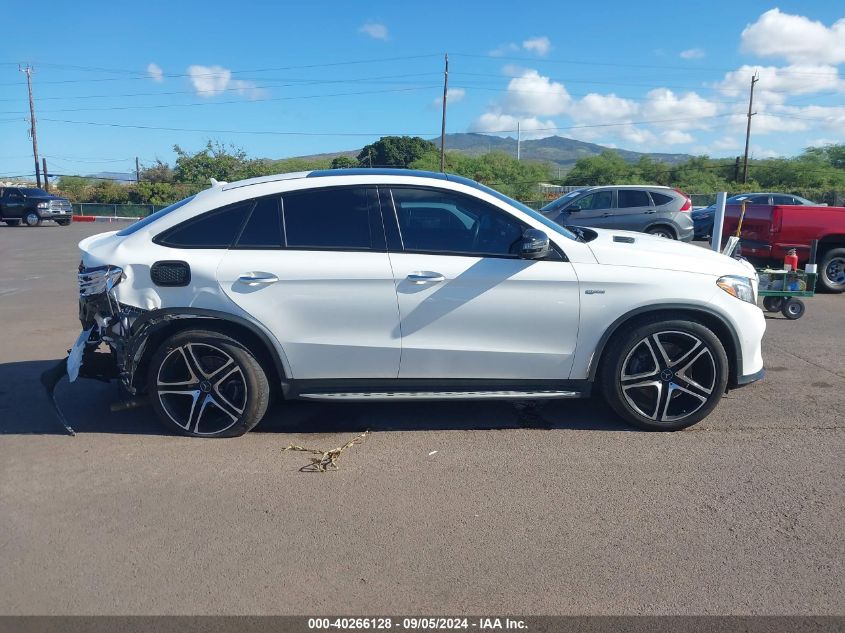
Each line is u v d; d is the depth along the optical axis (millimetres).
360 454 4367
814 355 6738
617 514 3586
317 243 4453
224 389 4590
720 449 4410
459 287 4391
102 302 4438
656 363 4574
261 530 3459
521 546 3293
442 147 52812
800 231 9898
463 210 4512
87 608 2873
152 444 4535
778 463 4199
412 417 5004
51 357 6715
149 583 3039
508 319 4445
